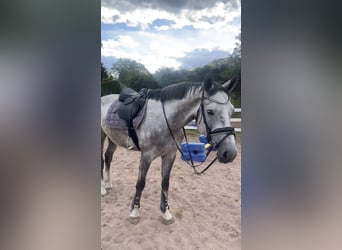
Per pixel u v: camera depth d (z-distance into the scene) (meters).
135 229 1.80
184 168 2.50
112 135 1.95
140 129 1.74
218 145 1.55
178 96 1.66
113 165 2.51
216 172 2.40
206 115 1.58
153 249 1.67
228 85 1.57
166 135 1.70
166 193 1.84
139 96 1.81
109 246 1.70
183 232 1.79
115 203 2.05
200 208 1.99
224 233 1.79
